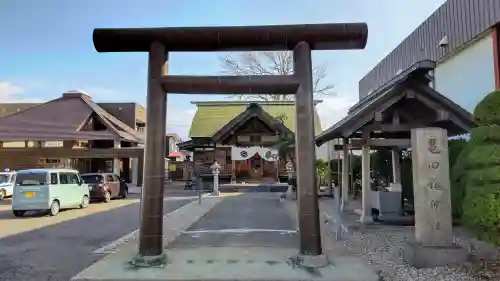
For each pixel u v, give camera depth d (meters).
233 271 5.98
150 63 6.60
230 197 20.55
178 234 9.57
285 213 13.73
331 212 12.75
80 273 5.96
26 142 27.61
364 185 10.26
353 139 11.41
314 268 6.11
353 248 7.57
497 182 5.22
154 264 6.27
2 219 13.30
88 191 17.47
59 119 29.05
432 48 15.13
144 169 6.54
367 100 10.61
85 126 29.27
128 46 6.66
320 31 6.46
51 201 14.23
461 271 5.78
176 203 18.08
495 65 11.21
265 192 24.08
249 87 6.57
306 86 6.51
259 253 7.14
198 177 27.03
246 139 26.38
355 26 6.48
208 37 6.53
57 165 27.70
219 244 8.20
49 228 11.20
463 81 13.02
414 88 8.95
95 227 11.37
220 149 31.34
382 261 6.60
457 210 8.78
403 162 12.20
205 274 5.84
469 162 5.63
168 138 47.00
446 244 6.32
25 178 14.15
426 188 6.44
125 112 38.62
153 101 6.55
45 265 6.96
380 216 10.21
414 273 5.82
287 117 30.11
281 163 31.06
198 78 6.56
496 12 11.05
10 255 7.76
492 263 6.10
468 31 12.51
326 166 20.14
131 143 32.19
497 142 5.47
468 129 8.88
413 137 6.66
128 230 10.81
